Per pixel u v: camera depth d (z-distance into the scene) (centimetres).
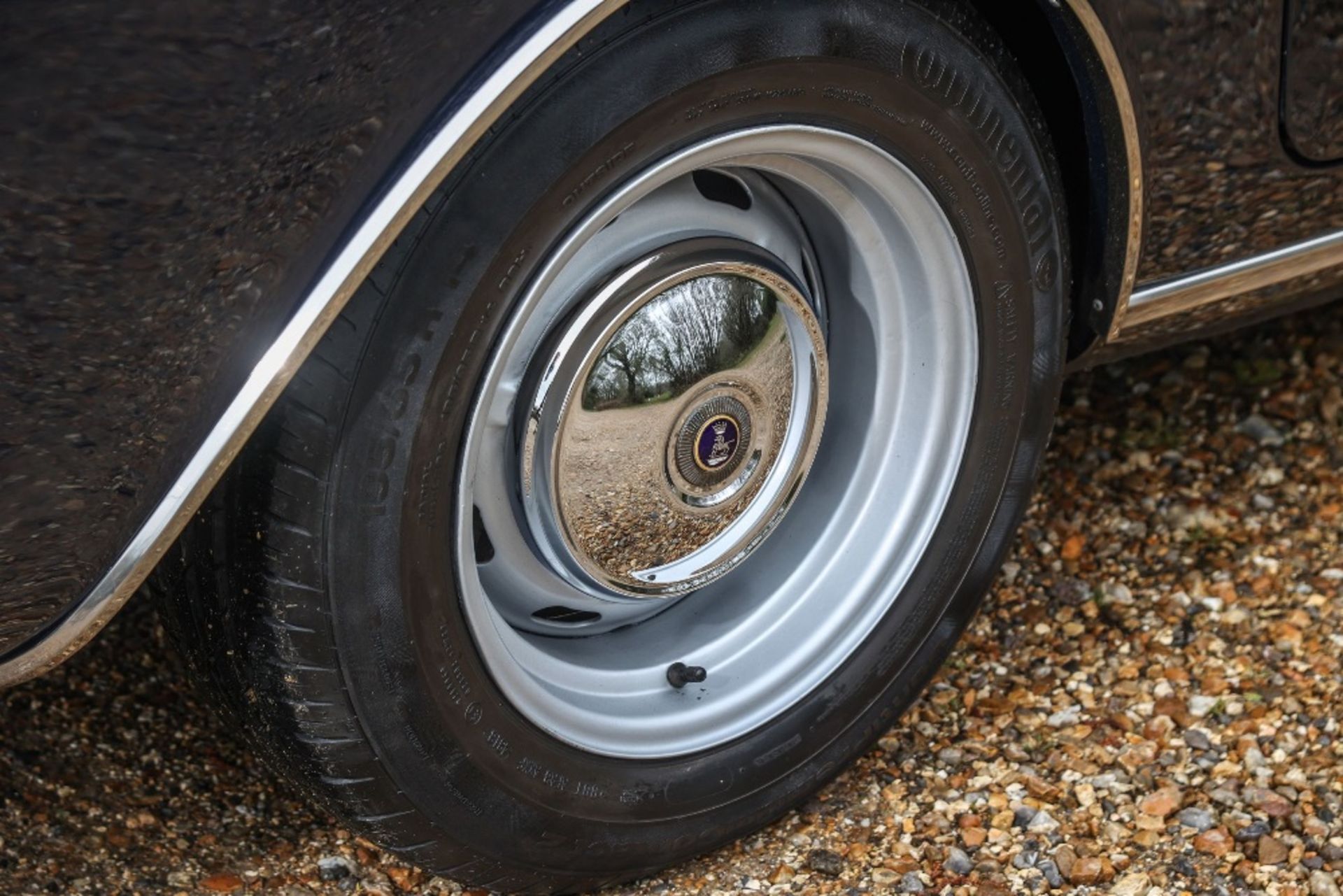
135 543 165
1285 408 240
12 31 150
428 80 160
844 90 175
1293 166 193
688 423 181
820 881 194
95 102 153
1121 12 179
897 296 190
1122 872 195
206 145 156
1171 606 219
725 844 195
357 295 165
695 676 191
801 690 194
